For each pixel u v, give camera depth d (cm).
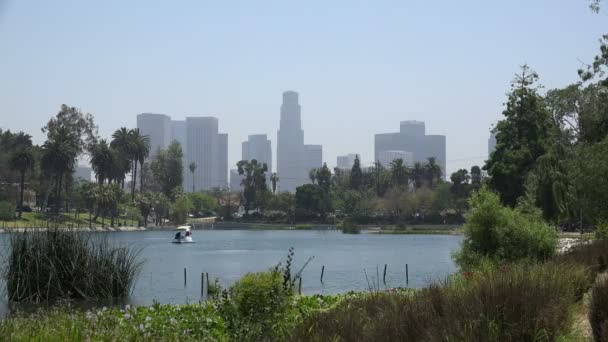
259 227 17862
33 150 14662
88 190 13638
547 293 906
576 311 1028
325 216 18000
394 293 1219
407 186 18100
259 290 1078
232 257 7088
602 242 2231
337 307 1153
